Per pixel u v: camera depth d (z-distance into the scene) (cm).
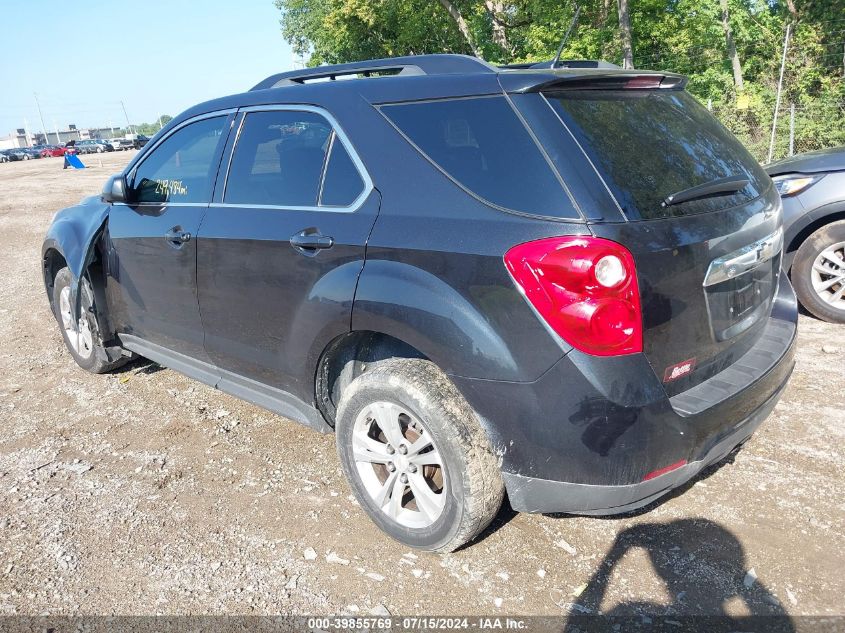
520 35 2414
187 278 355
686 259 228
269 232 303
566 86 244
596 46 1756
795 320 306
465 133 249
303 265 287
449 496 249
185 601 252
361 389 267
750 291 271
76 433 396
